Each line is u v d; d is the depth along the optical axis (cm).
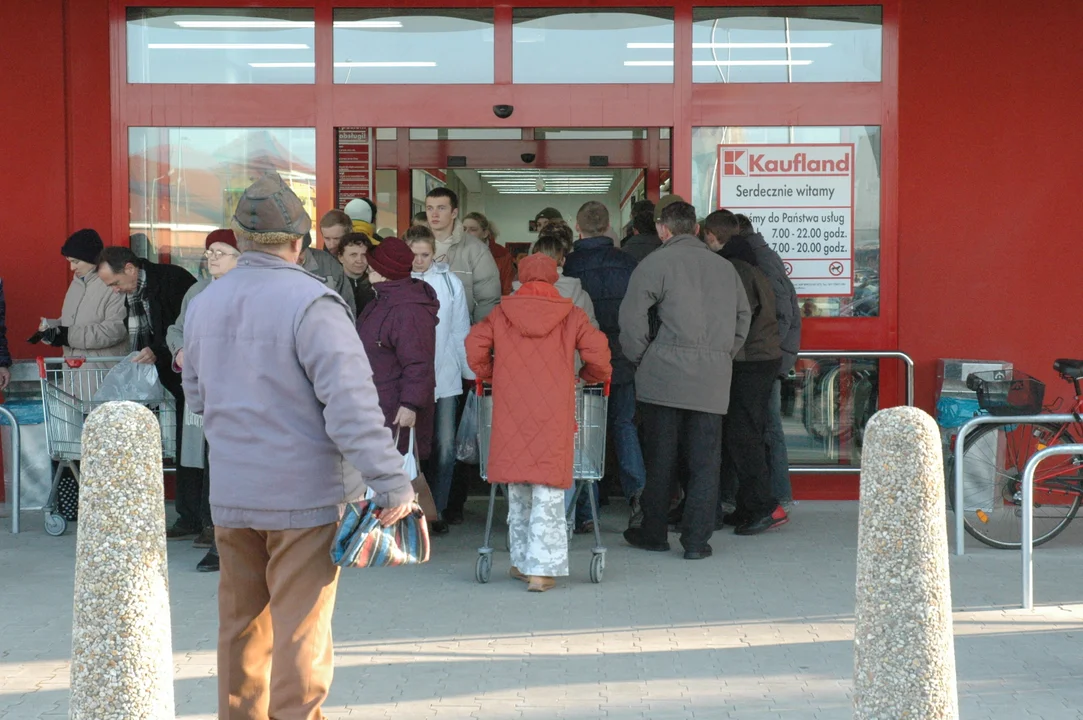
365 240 761
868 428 331
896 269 895
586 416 671
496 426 646
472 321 848
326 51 896
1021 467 769
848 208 896
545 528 646
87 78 896
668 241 726
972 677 502
